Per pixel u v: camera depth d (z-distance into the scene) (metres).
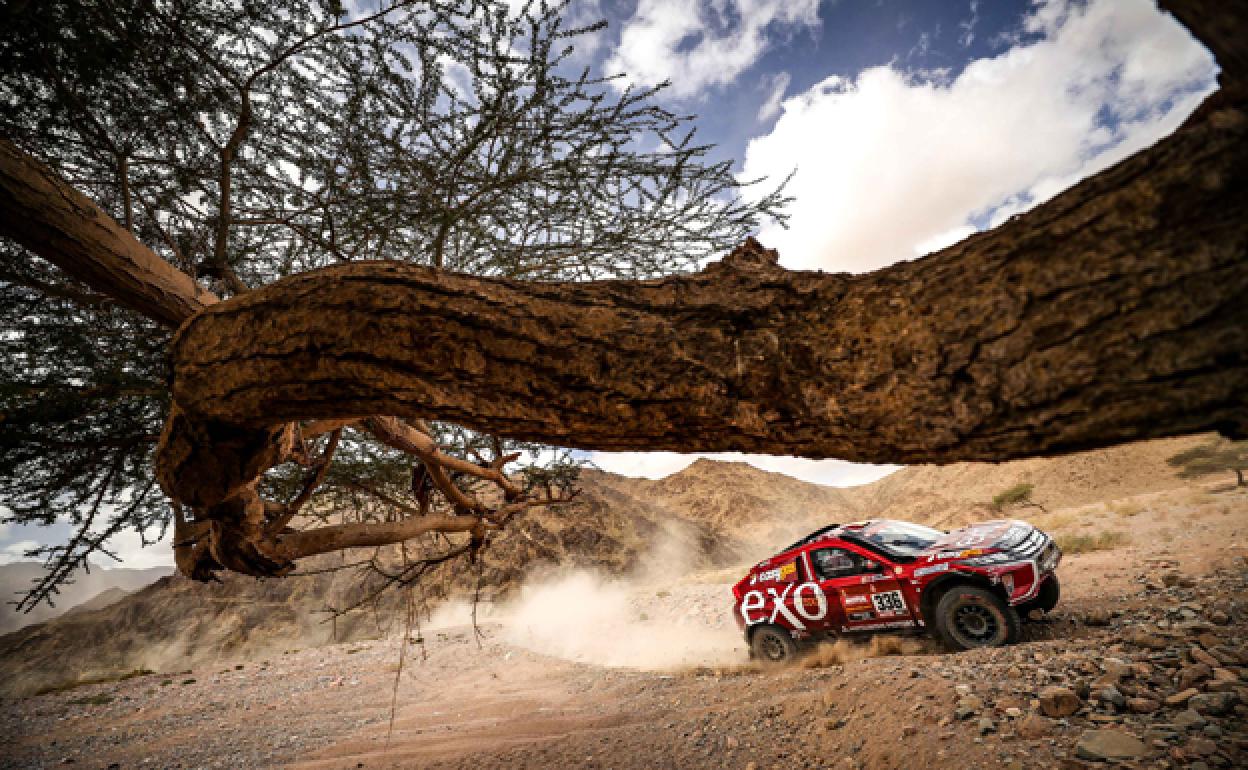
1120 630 4.71
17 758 8.87
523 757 5.14
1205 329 0.68
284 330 1.30
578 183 2.98
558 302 1.20
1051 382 0.76
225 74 2.56
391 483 5.05
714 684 6.37
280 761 6.77
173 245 2.70
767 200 3.34
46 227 1.63
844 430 0.95
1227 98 0.76
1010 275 0.83
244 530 2.76
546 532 72.50
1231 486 16.38
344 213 3.09
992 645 5.09
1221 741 2.64
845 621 6.15
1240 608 4.41
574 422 1.11
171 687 13.66
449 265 3.66
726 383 1.03
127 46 2.42
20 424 2.63
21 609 2.81
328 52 2.76
